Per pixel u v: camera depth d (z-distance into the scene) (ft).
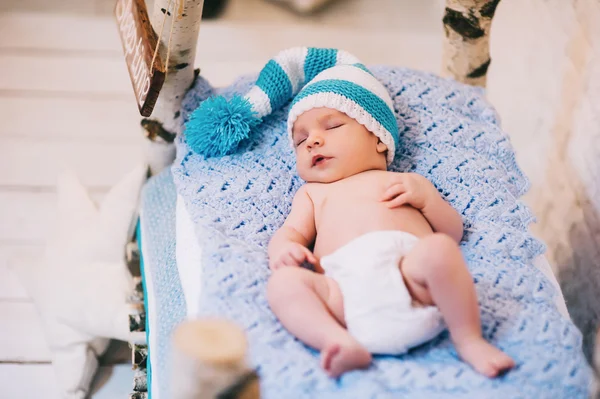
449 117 4.68
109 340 5.38
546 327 3.42
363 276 3.39
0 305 5.71
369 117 4.22
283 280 3.39
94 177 6.67
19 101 7.25
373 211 3.90
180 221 4.35
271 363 3.19
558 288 4.08
